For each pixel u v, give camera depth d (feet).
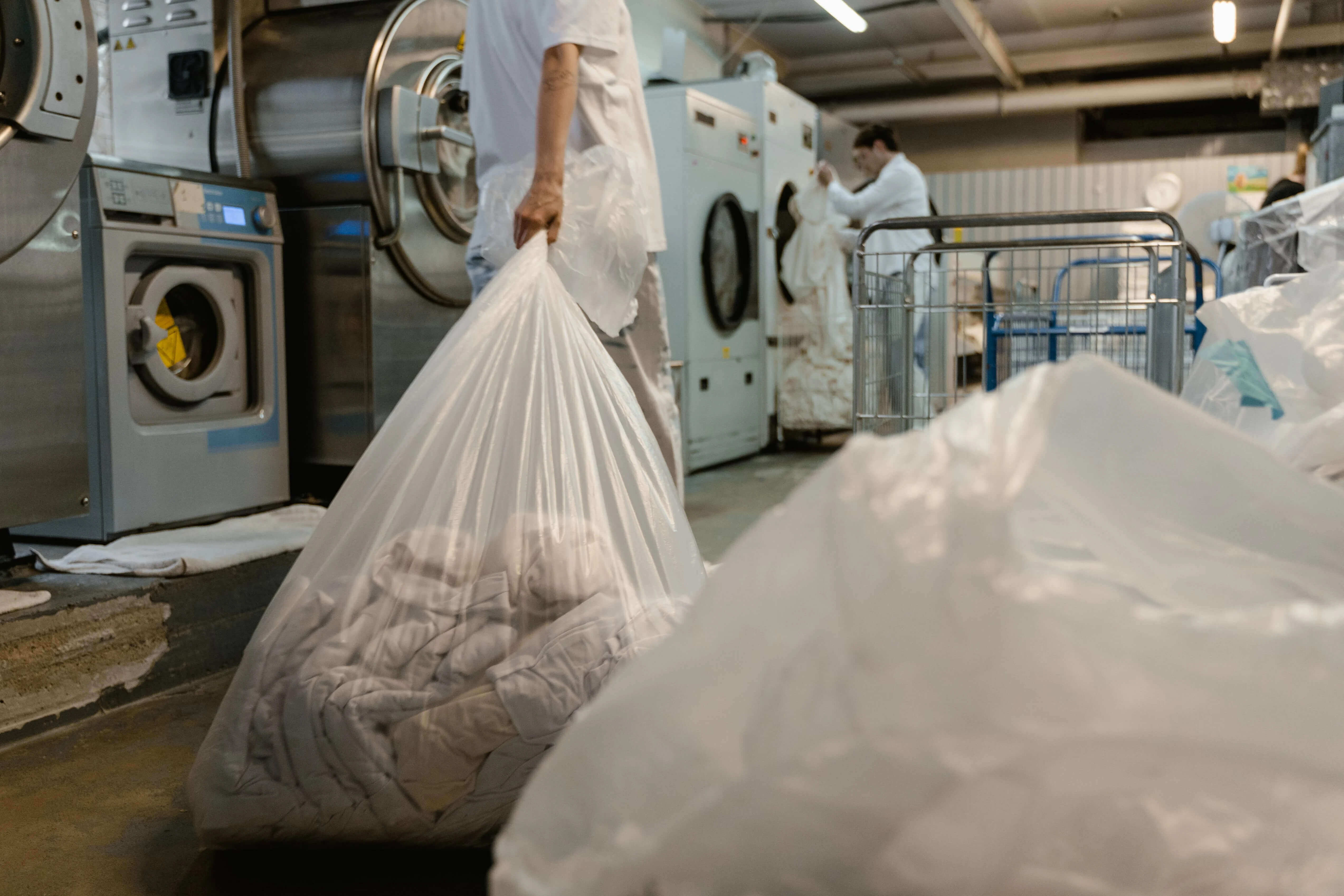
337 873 3.92
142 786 4.91
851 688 1.59
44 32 6.16
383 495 4.02
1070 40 30.94
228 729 3.80
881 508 1.65
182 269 8.09
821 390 18.37
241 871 3.98
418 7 9.58
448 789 3.64
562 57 5.72
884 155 16.65
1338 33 29.55
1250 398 4.60
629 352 6.56
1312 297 4.65
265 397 8.85
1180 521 2.13
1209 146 34.19
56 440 6.68
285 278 9.48
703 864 1.66
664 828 1.69
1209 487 2.11
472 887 3.79
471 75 6.48
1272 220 8.04
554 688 3.68
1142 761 1.59
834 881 1.61
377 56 9.10
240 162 9.45
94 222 7.31
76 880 3.95
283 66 9.44
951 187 32.40
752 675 1.74
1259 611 1.62
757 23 27.50
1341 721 1.54
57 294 6.65
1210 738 1.55
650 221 6.48
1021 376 1.85
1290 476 2.04
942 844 1.57
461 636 3.75
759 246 17.84
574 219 5.87
